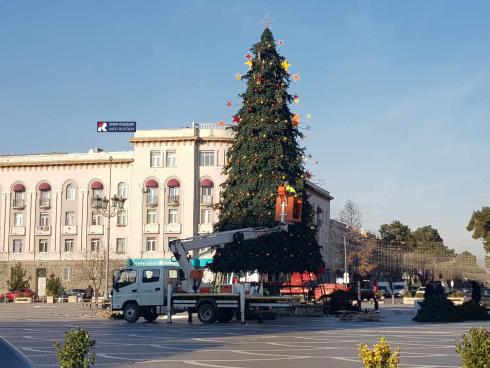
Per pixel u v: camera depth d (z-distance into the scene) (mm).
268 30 39188
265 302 27859
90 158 71812
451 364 14266
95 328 25781
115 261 68188
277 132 38000
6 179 73438
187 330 24359
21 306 54938
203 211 69438
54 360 15453
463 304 31203
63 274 70688
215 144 69500
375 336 21422
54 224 71938
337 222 93750
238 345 18531
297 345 18484
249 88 38562
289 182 37375
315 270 37031
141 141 70062
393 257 83250
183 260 29234
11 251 72500
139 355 16219
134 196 70000
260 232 29984
